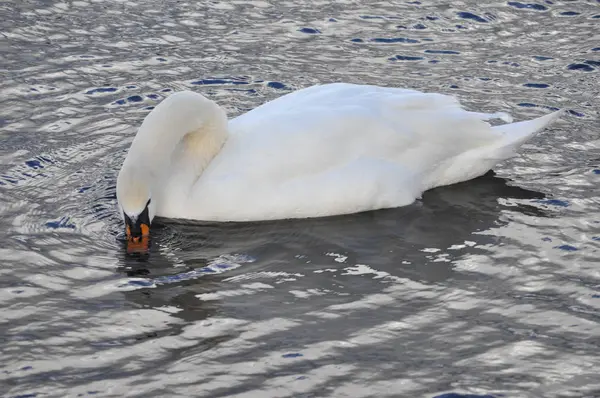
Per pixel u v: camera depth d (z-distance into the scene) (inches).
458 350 463.8
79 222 578.9
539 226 576.7
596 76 778.2
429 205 603.8
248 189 576.7
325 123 591.2
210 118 589.3
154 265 537.3
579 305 499.8
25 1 896.9
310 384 438.3
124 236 566.9
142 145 568.7
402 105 614.9
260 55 813.9
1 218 578.6
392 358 457.4
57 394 430.9
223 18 880.3
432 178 621.6
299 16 886.4
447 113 622.5
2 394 429.7
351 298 506.9
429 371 448.5
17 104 724.0
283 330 479.2
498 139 628.7
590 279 522.9
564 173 639.8
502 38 847.1
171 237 564.7
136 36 839.7
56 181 624.1
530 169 647.1
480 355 460.1
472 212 594.6
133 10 889.5
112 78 770.2
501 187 624.4
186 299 505.7
